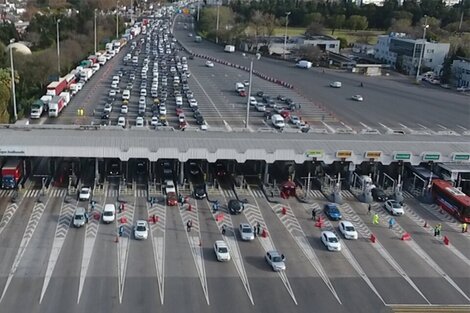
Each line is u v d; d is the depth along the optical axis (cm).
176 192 6888
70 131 7494
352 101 13375
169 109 11475
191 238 5697
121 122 9969
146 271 4988
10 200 6406
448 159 7481
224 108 11894
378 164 8056
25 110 10475
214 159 6956
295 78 16288
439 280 5097
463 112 12612
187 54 19925
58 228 5762
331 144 7562
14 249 5272
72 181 6981
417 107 12962
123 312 4344
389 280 5050
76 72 13750
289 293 4744
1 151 6606
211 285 4812
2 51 12369
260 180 7525
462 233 6178
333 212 6394
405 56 18638
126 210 6294
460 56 16675
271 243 5688
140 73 15512
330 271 5162
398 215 6588
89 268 4988
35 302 4425
